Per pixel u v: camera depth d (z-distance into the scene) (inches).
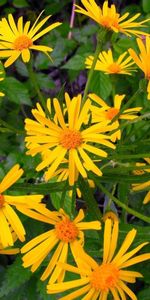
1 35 19.8
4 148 28.4
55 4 35.8
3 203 15.5
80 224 16.1
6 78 27.9
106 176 17.9
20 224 15.4
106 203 21.7
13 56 18.9
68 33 33.2
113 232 15.7
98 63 22.9
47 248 16.0
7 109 31.1
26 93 28.0
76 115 16.4
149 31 29.2
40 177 21.5
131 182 17.9
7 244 15.2
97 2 34.4
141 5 33.3
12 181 15.6
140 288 24.1
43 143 16.2
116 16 19.6
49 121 16.2
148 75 18.0
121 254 15.7
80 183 17.7
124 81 28.0
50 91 33.9
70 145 15.9
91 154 17.7
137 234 18.4
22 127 30.4
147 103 23.2
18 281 20.0
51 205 23.4
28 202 15.5
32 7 37.5
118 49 27.4
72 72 30.7
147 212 24.4
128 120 19.8
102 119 19.0
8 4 39.1
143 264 20.6
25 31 19.4
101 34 19.3
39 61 31.9
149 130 19.4
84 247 18.9
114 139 18.5
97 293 15.6
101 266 15.6
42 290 20.1
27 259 15.8
